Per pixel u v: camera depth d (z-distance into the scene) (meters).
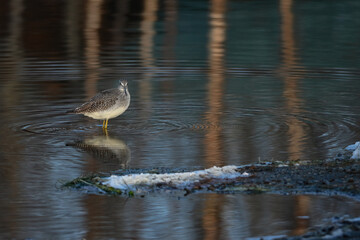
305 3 43.31
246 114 17.42
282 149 14.02
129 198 10.98
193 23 34.94
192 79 21.86
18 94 19.45
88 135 15.55
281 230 9.58
